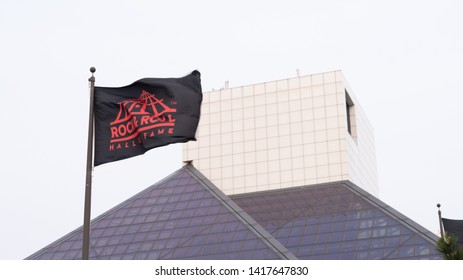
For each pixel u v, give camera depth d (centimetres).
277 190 12444
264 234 9594
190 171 12175
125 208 11144
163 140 4475
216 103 13500
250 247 9275
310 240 9781
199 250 9425
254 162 12888
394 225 9738
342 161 12369
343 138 12512
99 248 9969
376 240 9438
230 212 10356
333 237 9738
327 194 11594
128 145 4481
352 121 13450
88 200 4166
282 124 12975
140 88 4594
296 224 10419
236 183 12825
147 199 11338
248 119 13212
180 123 4525
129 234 10244
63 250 10112
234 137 13162
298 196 11825
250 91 13375
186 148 13325
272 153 12850
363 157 13775
